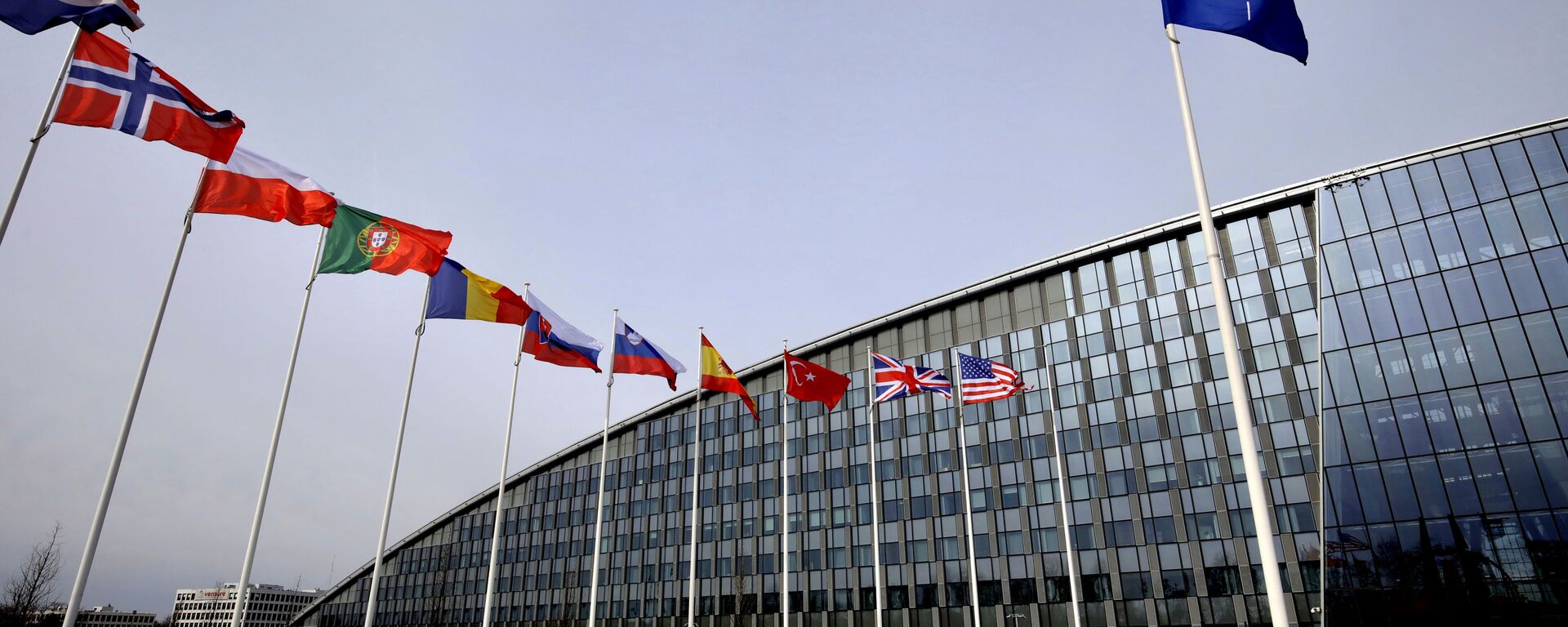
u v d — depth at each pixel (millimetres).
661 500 90625
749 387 88625
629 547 91000
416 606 109750
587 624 90875
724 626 79438
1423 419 45406
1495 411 43438
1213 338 61375
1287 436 56344
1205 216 17188
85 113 21047
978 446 69750
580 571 94562
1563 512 39812
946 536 68812
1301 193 60250
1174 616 56750
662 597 85625
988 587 65000
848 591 72750
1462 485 42938
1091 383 65812
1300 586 53031
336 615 118125
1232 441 58219
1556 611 38500
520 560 101312
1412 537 43344
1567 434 41125
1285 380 57469
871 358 42812
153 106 22141
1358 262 51594
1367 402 47500
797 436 82250
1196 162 17641
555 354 37125
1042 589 62406
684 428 92500
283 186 25891
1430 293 48188
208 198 24438
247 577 24750
